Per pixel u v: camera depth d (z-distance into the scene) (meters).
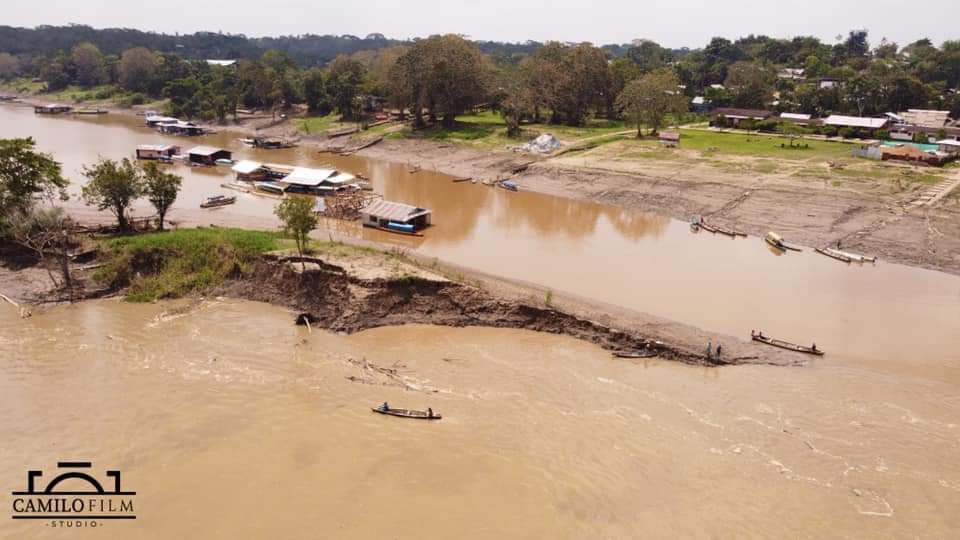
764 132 144.12
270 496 32.16
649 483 33.78
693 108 184.00
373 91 166.62
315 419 38.47
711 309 57.56
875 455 36.72
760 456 36.28
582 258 71.25
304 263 55.47
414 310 52.22
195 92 183.12
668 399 41.78
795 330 53.66
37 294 55.00
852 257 71.38
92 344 47.19
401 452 35.66
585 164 112.94
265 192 97.81
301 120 165.50
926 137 125.88
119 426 37.47
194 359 45.31
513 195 101.62
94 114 193.75
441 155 126.94
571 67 151.25
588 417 39.47
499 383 43.12
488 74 147.62
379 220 80.38
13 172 62.00
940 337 52.72
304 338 48.81
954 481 34.66
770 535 30.55
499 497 32.38
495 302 52.47
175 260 58.88
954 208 84.06
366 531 30.00
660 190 98.81
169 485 32.84
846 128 134.00
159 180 67.81
